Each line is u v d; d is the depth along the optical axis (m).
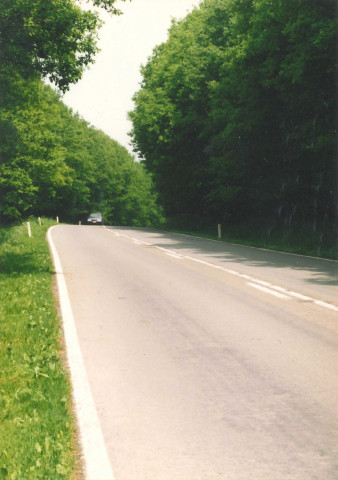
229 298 10.33
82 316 8.72
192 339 7.21
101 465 3.78
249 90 26.78
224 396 5.09
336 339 7.15
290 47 21.28
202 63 36.59
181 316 8.70
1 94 17.14
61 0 14.93
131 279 12.93
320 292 10.95
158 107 40.88
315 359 6.25
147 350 6.69
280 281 12.56
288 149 27.20
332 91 21.78
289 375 5.68
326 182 26.28
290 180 28.03
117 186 100.56
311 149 23.70
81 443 4.13
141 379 5.59
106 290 11.30
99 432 4.32
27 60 15.84
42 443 3.99
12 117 29.02
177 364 6.11
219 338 7.26
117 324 8.13
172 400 5.00
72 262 16.62
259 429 4.35
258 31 22.94
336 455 3.90
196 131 40.78
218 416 4.62
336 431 4.30
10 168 36.94
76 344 6.98
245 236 31.56
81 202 87.06
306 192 28.20
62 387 5.24
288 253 20.09
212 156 34.81
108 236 30.58
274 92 26.50
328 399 4.99
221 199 36.78
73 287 11.68
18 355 6.28
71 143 70.25
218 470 3.69
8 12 14.16
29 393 5.01
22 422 4.38
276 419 4.54
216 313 8.92
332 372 5.77
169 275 13.66
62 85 16.53
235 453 3.94
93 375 5.73
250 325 8.02
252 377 5.63
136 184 107.12
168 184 45.91
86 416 4.63
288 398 5.02
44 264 15.22
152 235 32.22
